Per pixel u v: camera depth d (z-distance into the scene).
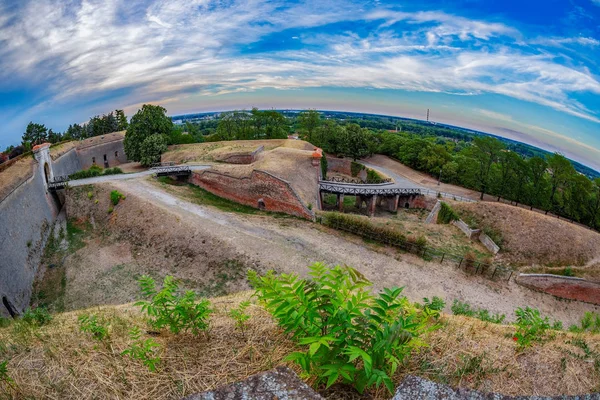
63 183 41.84
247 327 6.84
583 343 7.61
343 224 32.59
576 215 41.75
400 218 45.50
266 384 3.63
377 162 69.00
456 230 35.19
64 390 5.09
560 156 41.72
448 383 5.33
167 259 29.88
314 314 4.46
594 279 26.67
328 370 4.23
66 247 34.25
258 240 30.19
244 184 39.88
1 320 13.53
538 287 26.88
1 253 26.44
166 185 44.28
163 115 66.69
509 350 6.79
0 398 4.91
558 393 5.65
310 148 60.41
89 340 6.56
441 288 25.77
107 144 67.25
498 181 47.12
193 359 5.71
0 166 34.31
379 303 4.68
